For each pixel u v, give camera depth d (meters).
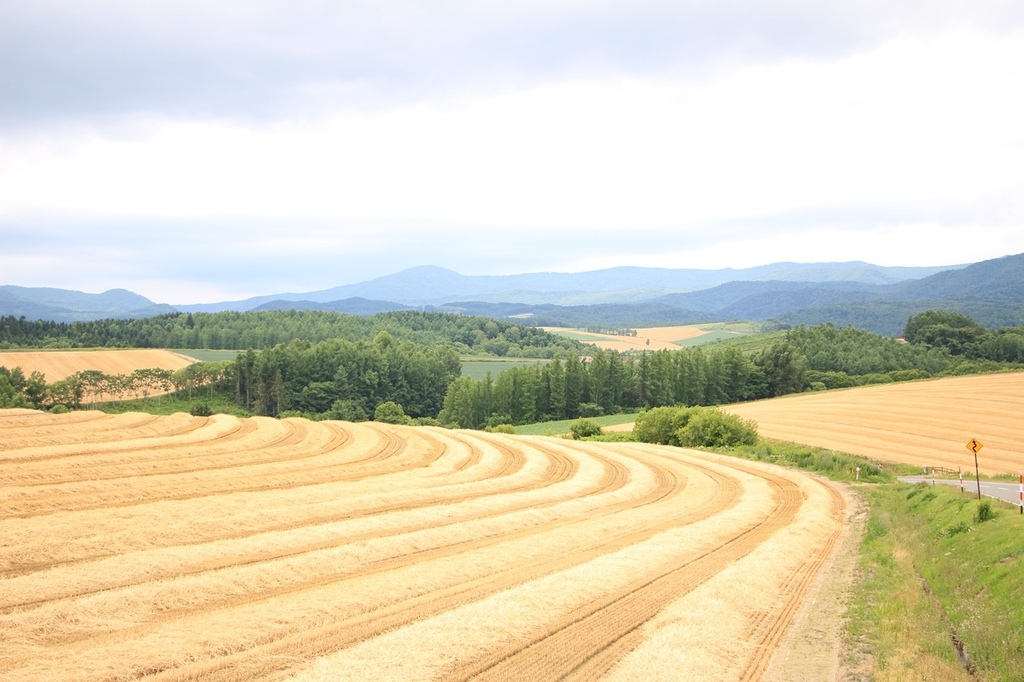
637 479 52.97
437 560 25.58
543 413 143.88
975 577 22.97
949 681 16.33
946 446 74.25
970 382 112.75
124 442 59.69
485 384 144.00
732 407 116.19
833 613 21.53
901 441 77.81
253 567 23.19
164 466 49.06
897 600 22.69
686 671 15.73
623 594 21.78
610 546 29.88
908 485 52.56
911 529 34.41
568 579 22.17
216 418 84.44
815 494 47.59
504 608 18.92
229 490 42.22
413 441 74.50
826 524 37.22
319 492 40.81
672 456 68.88
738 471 58.97
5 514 33.03
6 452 51.12
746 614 20.75
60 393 126.88
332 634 17.38
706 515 39.97
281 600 20.05
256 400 152.00
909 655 17.83
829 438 81.50
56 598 20.64
